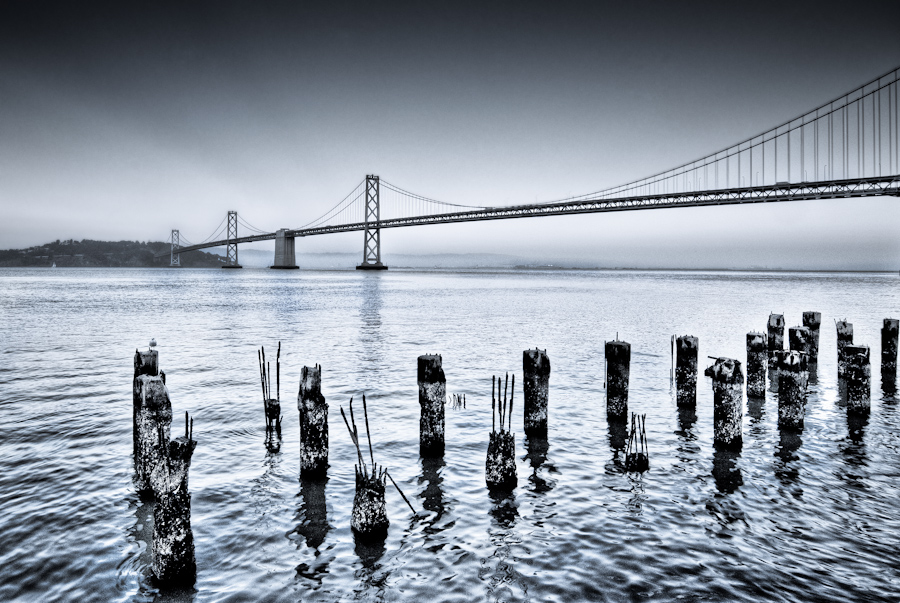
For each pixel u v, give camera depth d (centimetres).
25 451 812
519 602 470
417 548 556
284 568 523
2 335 2073
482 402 1103
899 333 1302
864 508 643
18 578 503
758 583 494
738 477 730
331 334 2134
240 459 786
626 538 573
